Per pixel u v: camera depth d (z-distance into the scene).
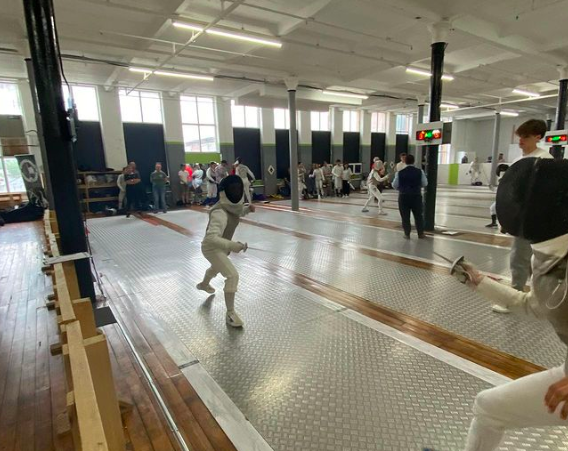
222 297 3.64
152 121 12.19
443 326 2.87
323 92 12.20
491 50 8.75
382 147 18.83
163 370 2.37
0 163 10.14
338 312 3.19
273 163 14.73
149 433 1.81
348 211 9.50
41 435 1.81
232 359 2.48
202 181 12.47
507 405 1.13
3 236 7.28
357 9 6.33
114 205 11.02
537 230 0.94
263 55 8.59
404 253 5.05
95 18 6.45
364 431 1.78
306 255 5.12
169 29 7.03
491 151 20.95
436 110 6.32
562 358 2.35
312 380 2.21
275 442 1.73
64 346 1.27
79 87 10.84
